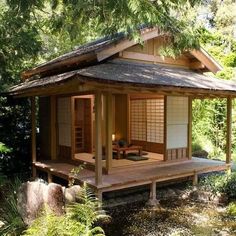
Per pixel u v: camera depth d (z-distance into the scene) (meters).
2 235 4.41
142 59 8.14
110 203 6.84
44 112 9.74
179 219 6.22
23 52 8.55
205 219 6.23
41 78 9.08
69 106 8.46
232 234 5.48
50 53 13.50
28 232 3.83
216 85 7.82
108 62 7.47
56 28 6.63
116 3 4.48
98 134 6.19
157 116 9.16
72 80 5.49
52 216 3.82
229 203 6.99
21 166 9.95
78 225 3.82
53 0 6.17
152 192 7.05
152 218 6.25
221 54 15.77
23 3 5.39
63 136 8.88
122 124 10.40
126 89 6.17
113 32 5.57
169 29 5.62
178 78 7.48
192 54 8.74
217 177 7.92
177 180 8.23
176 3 5.38
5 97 9.44
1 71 8.97
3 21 7.80
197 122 12.82
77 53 7.73
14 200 5.28
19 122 10.11
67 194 4.67
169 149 8.57
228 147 8.71
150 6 4.52
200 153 11.12
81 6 4.79
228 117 8.69
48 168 7.92
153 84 6.11
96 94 6.18
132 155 9.10
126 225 5.88
